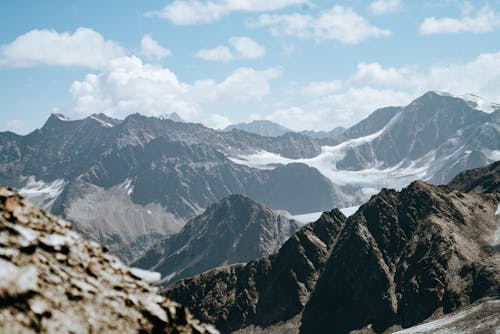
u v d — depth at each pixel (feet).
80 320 78.33
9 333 69.10
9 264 76.69
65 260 86.22
